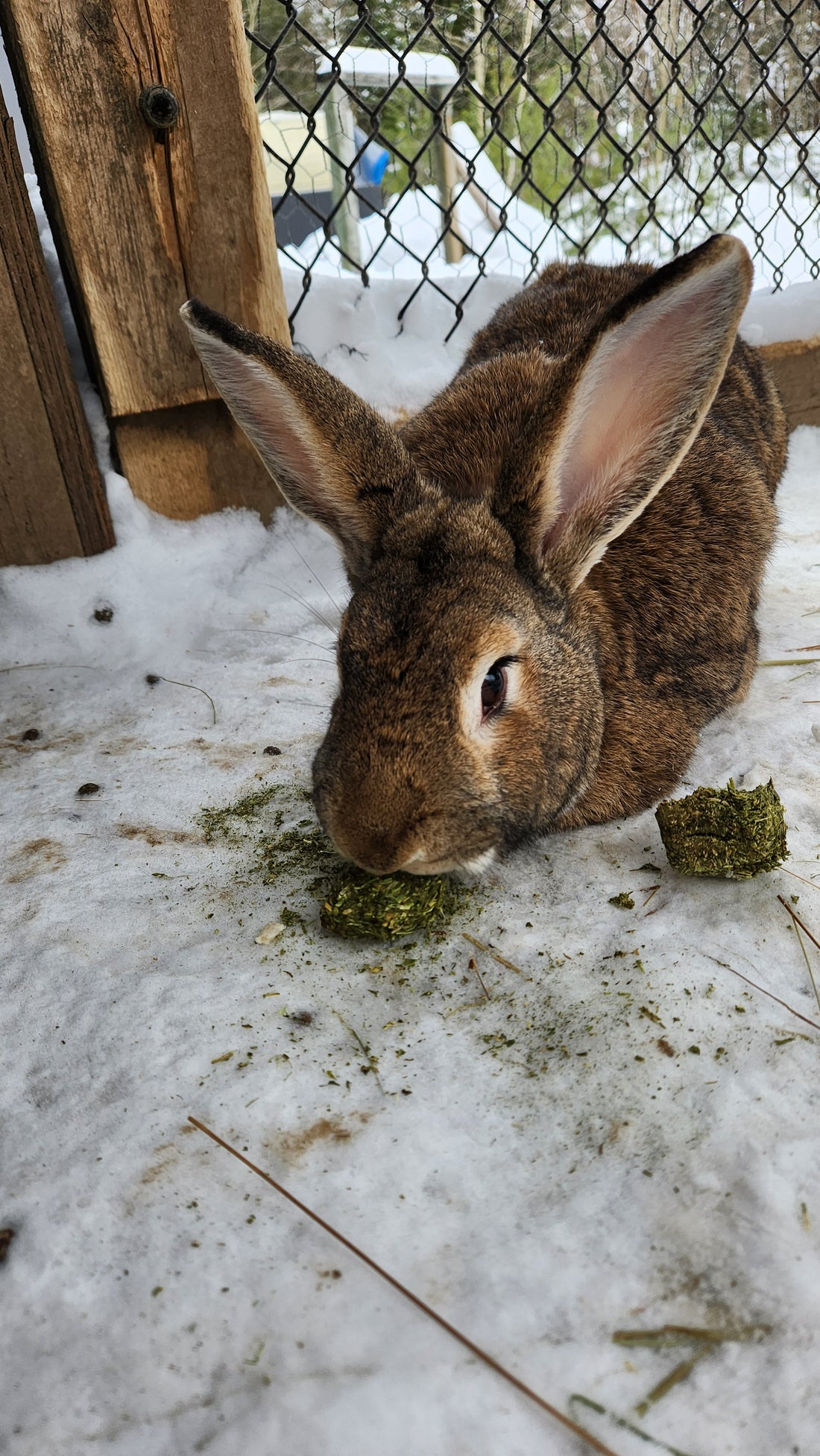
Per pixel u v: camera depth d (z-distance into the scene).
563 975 0.33
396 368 0.70
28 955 0.35
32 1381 0.23
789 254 0.82
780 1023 0.30
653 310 0.33
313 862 0.40
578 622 0.38
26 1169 0.27
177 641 0.59
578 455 0.36
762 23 0.75
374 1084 0.29
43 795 0.46
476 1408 0.21
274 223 0.64
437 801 0.31
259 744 0.49
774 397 0.58
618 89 0.68
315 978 0.34
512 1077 0.29
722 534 0.45
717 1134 0.27
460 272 0.76
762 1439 0.20
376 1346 0.22
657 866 0.38
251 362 0.36
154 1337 0.23
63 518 0.58
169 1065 0.30
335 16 0.64
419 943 0.35
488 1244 0.24
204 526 0.63
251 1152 0.27
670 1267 0.24
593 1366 0.22
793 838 0.39
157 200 0.55
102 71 0.52
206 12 0.52
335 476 0.37
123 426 0.60
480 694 0.32
